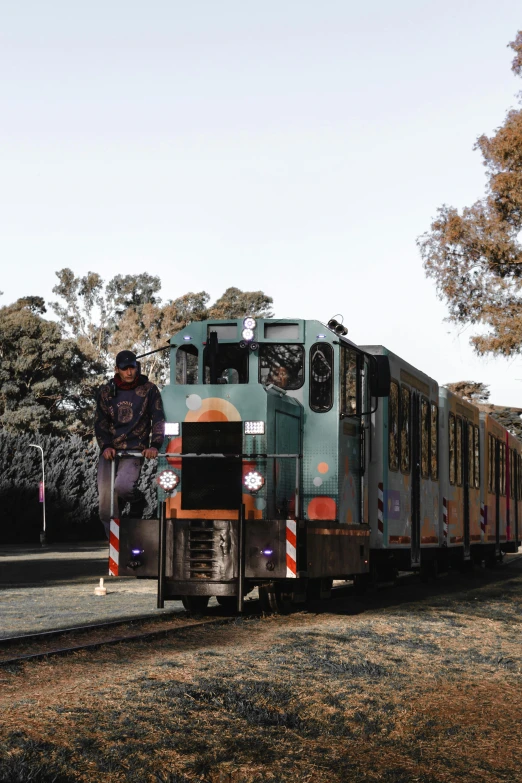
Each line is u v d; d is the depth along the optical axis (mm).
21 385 71188
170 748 6059
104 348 86375
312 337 13625
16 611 13898
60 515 55219
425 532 19156
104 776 5477
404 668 9617
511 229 31453
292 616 13539
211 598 16109
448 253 32250
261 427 12156
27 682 8156
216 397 12461
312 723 7008
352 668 9188
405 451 17469
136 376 11359
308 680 8555
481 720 7551
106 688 7699
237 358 13617
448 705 8047
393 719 7344
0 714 6742
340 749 6406
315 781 5684
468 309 32125
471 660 10352
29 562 30953
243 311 78562
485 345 31188
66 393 75500
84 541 56938
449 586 20250
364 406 14984
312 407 13555
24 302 84938
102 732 6340
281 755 6145
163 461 12594
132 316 77812
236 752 6113
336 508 13414
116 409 11352
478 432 25266
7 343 70250
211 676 8414
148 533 12383
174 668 8766
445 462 20938
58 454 55781
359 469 14719
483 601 16922
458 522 22234
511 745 6809
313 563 12547
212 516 12336
